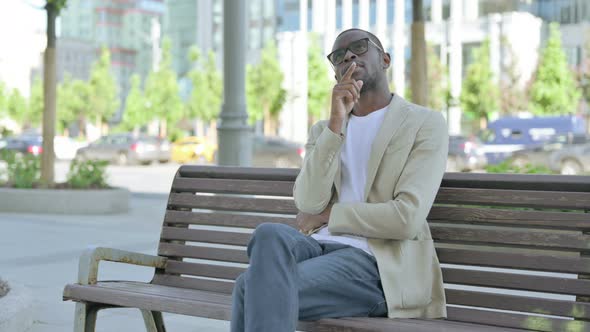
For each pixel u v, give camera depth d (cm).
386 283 262
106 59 6488
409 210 260
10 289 441
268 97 4962
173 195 343
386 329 238
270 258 235
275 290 233
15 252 749
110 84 6475
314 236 282
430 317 271
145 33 10900
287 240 239
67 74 6581
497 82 4991
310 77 5031
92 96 6369
